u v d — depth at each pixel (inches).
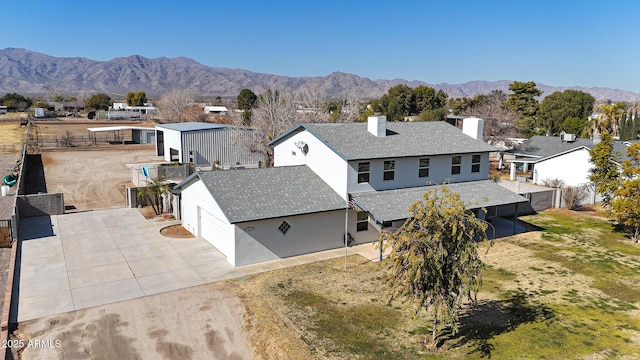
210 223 856.3
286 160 1062.4
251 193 823.1
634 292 683.4
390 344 516.4
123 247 836.0
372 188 898.7
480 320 581.9
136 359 480.4
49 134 2669.8
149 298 625.0
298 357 486.3
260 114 1726.1
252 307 604.1
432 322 570.6
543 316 595.2
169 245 855.1
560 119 2709.2
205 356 488.7
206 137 1740.9
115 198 1243.2
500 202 940.0
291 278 709.3
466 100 3718.0
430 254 450.9
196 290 655.1
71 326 543.2
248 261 764.0
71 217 1033.5
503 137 1888.5
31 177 1488.7
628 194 924.0
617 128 2402.8
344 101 2460.6
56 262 749.9
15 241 832.9
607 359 492.7
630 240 955.3
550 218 1139.3
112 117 3799.2
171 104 3693.4
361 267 764.0
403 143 970.7
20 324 544.7
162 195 1111.6
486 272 761.0
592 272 766.5
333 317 579.5
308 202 834.2
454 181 1024.9
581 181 1462.8
